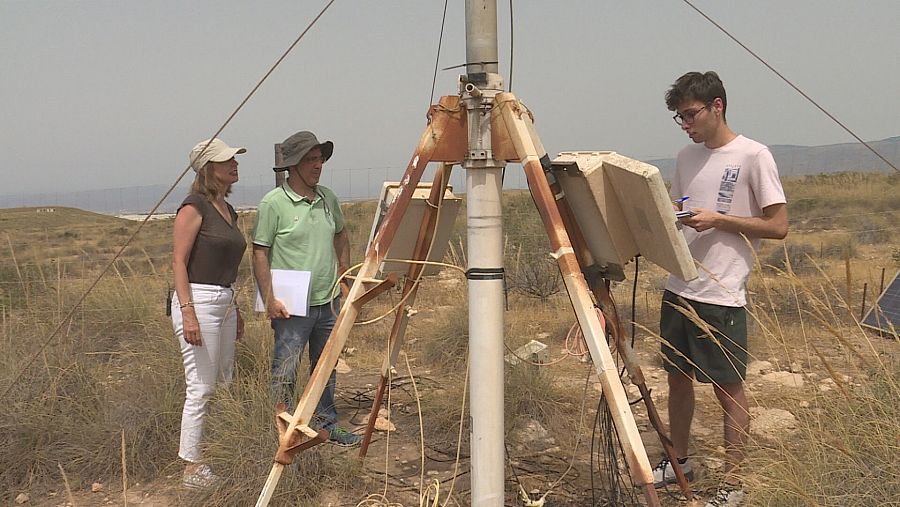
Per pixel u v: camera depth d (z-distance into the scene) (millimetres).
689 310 3316
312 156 4133
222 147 3764
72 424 4207
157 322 6043
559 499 3533
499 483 2432
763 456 3184
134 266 12469
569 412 4742
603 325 2756
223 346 3949
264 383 4188
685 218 3111
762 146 3203
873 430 2980
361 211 23719
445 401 4680
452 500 3566
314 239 4184
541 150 2416
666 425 4586
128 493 3762
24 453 3930
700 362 3346
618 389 2121
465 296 8039
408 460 4117
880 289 7332
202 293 3740
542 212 2236
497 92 2332
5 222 35031
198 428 3793
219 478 3590
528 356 5754
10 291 6793
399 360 6414
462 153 2410
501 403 2424
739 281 3287
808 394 3600
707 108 3242
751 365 5625
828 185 31391
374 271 2457
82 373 4777
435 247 3459
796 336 5324
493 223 2355
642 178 2293
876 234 15992
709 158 3354
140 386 4547
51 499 3719
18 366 4617
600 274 2873
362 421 4781
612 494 3303
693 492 3504
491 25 2344
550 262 9398
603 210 2578
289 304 4066
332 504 3553
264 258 4160
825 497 2748
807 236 16297
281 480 3555
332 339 2449
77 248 19812
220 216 3801
